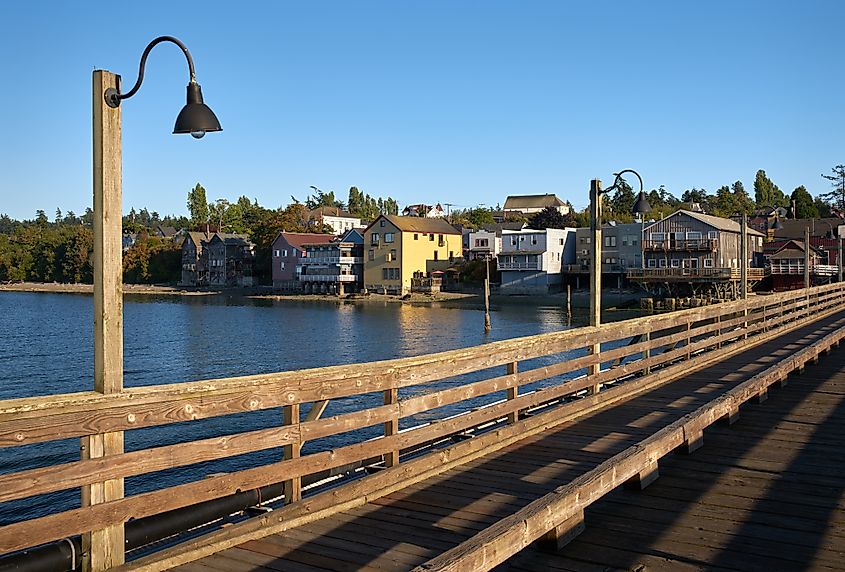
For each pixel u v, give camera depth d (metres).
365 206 136.50
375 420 5.61
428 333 41.09
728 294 55.16
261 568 4.21
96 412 3.84
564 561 4.29
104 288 4.05
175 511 5.05
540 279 68.00
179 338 38.06
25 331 41.28
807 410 8.69
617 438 7.41
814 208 90.88
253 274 93.56
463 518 5.09
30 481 3.57
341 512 5.21
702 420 6.60
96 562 3.90
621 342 35.12
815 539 4.62
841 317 21.44
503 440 7.09
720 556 4.36
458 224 101.88
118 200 4.14
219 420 16.56
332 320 50.31
